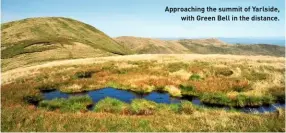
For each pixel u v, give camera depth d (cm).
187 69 3462
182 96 2338
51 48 9619
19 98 2192
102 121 1162
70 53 8962
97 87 2802
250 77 2827
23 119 1170
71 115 1303
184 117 1282
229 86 2409
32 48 9719
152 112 1623
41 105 1911
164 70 3531
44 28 14850
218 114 1389
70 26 16838
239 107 1933
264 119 1152
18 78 3612
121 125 1102
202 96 2175
